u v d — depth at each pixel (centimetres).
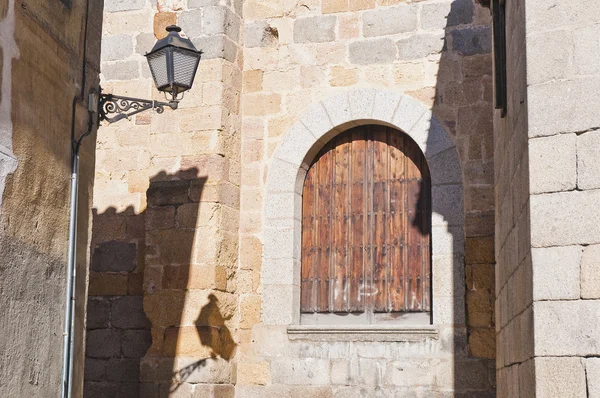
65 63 758
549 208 606
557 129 612
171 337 1113
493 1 892
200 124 1157
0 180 640
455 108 1117
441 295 1081
